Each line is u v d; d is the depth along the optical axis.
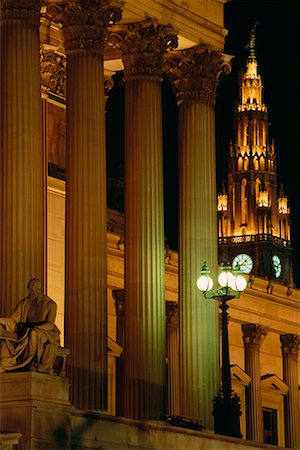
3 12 58.78
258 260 156.38
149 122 64.50
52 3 61.75
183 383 66.31
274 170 161.50
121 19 63.91
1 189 57.78
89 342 59.47
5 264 57.16
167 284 83.88
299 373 98.12
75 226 60.25
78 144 60.66
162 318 63.81
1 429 49.50
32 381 49.62
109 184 89.75
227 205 160.62
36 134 58.28
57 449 50.25
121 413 76.75
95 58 61.22
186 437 58.09
